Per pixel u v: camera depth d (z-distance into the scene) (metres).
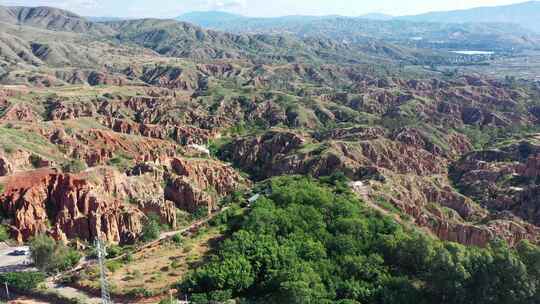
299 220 108.88
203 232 117.44
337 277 89.62
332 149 188.25
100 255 87.25
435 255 89.31
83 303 85.50
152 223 115.06
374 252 98.00
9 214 111.81
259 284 89.62
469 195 167.62
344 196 127.25
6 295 89.81
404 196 146.75
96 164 166.25
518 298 82.94
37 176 121.56
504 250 87.19
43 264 95.88
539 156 177.75
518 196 154.25
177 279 93.25
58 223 109.38
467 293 84.88
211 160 185.38
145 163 140.88
